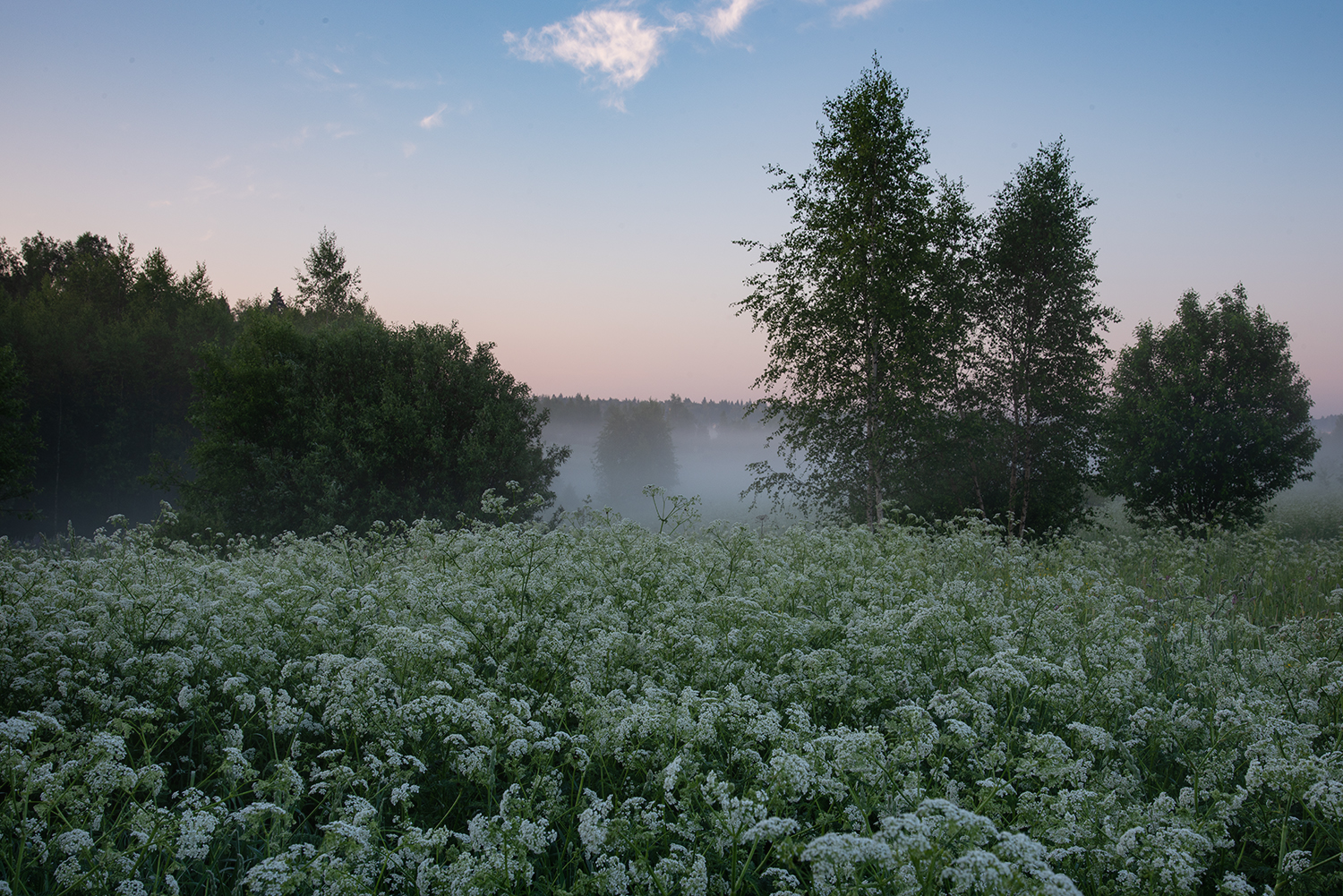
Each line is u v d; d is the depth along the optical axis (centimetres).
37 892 366
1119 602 802
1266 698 516
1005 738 466
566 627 605
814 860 280
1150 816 381
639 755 422
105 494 5503
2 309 5750
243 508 3084
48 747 396
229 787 444
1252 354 2741
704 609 646
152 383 5788
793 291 2416
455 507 3061
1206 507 2695
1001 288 2803
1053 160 2831
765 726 410
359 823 345
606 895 337
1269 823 399
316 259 6694
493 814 428
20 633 587
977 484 2731
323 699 544
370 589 651
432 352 3406
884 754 379
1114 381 3011
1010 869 263
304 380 3294
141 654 572
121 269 7438
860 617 655
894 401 2233
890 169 2344
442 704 422
